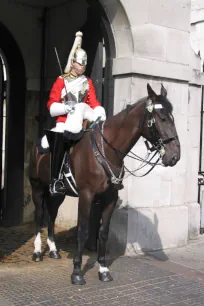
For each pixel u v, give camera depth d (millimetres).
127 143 4543
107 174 4574
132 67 5828
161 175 6293
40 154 5523
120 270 5215
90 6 6594
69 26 7453
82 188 4684
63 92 4895
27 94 7910
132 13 5820
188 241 6848
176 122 6445
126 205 5961
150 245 6148
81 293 4410
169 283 4805
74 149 4812
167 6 6176
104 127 4691
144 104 4426
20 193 7918
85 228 4672
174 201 6477
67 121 4758
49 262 5559
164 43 6176
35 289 4488
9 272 5062
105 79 6414
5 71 7895
